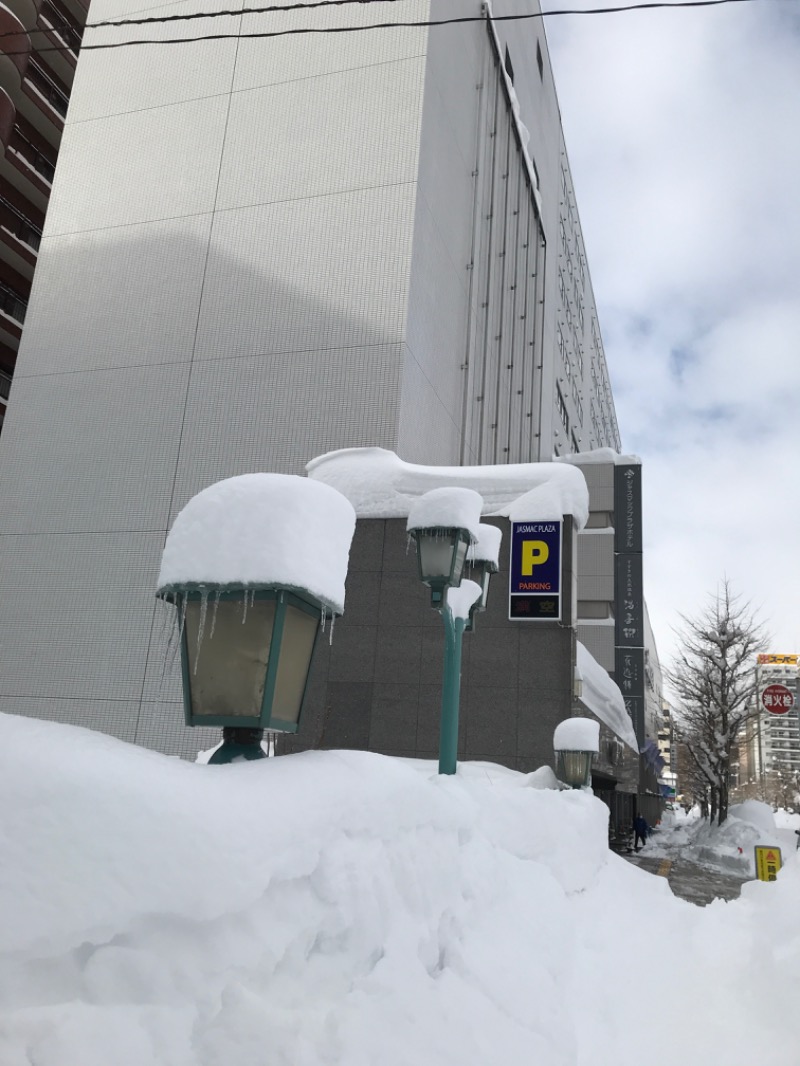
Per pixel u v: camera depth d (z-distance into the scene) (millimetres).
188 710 3750
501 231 28812
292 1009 2408
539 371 34531
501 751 15680
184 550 3730
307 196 20797
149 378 20750
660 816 60000
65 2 37625
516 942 4348
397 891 3328
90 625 19078
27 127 36406
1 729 2334
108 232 22391
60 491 20516
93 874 2109
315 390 19234
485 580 9156
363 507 17266
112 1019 2014
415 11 21562
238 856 2424
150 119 23031
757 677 35938
